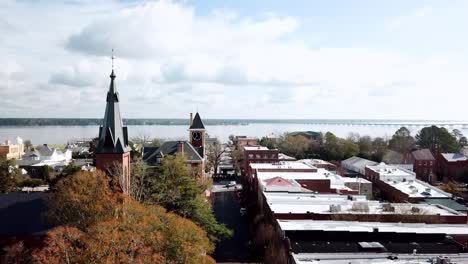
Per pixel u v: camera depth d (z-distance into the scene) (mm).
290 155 172875
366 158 161250
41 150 161125
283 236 49125
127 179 52750
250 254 62125
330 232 49312
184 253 35188
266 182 83812
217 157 148750
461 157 129375
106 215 38625
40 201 49031
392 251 45031
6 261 40031
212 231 59156
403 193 86375
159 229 36938
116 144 50062
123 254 31234
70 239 33781
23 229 45500
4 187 85812
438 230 50469
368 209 60906
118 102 51438
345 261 41250
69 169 72812
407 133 183125
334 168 134750
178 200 58688
